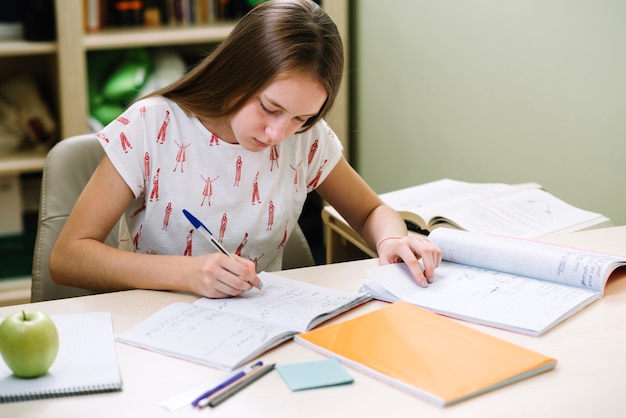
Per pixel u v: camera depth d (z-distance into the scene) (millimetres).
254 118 1361
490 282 1328
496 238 1432
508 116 2277
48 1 2736
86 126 2807
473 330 1142
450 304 1236
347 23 2936
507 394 985
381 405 963
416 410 951
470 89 2402
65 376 1027
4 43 2725
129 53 2922
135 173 1505
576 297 1253
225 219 1570
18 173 2932
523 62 2189
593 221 1677
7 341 1006
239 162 1551
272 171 1581
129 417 944
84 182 1684
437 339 1113
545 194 1784
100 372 1036
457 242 1418
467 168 2479
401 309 1213
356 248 2004
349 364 1057
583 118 2035
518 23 2182
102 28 2934
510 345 1092
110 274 1360
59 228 1653
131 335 1146
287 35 1318
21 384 1005
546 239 1561
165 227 1562
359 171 3113
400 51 2711
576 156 2078
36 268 1638
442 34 2479
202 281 1272
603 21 1925
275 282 1346
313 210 3291
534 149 2211
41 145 2879
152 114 1520
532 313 1196
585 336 1144
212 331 1146
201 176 1545
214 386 1010
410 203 1808
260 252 1627
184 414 950
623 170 1949
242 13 3076
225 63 1396
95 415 949
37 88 2895
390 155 2875
